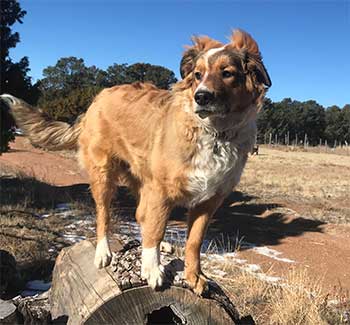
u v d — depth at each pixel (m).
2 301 0.92
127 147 1.00
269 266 1.75
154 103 0.94
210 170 0.83
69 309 0.88
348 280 1.65
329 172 5.84
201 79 0.83
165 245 1.02
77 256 0.99
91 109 1.10
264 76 0.86
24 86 2.74
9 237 1.67
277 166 6.42
